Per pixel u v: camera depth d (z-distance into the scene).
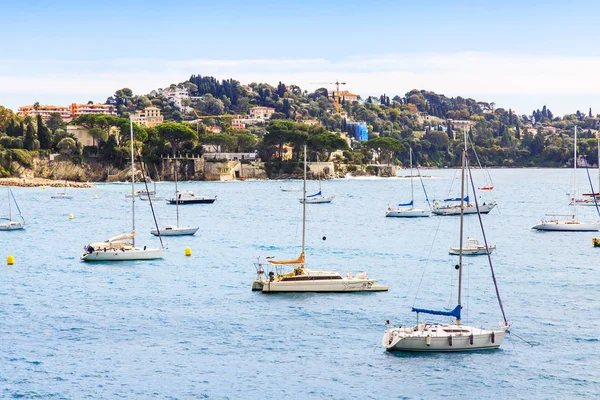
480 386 81.62
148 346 95.56
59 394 80.25
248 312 110.75
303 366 87.88
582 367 86.50
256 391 80.94
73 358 91.06
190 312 111.50
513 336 97.56
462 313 109.44
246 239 197.00
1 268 149.88
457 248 166.50
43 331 102.19
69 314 111.06
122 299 120.38
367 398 79.00
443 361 88.56
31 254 170.62
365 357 90.25
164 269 146.88
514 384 82.06
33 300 120.19
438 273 140.88
